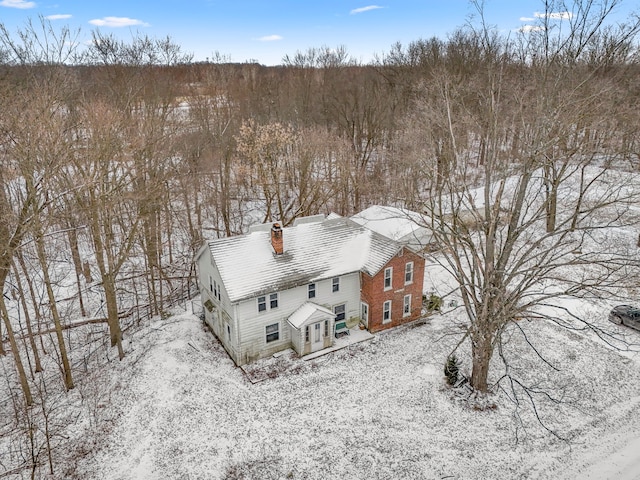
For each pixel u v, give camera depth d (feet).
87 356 84.99
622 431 62.39
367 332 86.99
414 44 206.90
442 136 96.07
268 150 121.29
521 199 61.05
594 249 110.63
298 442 61.77
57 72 76.59
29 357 79.77
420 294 90.22
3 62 73.67
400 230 99.55
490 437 62.34
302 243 85.61
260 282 76.95
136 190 89.97
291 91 211.41
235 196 155.74
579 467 57.06
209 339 86.63
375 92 188.03
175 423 65.36
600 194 124.26
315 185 126.62
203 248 83.66
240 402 69.21
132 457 60.03
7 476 57.77
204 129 143.74
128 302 104.78
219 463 58.70
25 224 65.10
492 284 65.26
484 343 66.54
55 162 66.08
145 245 112.47
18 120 65.16
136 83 114.73
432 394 70.38
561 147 103.19
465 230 65.31
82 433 64.59
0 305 65.67
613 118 82.38
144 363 79.36
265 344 79.77
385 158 161.68
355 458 59.16
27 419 62.69
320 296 83.10
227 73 242.17
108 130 76.48
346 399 69.46
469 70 150.10
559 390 70.54
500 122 80.79
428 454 59.67
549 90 63.57
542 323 87.81
